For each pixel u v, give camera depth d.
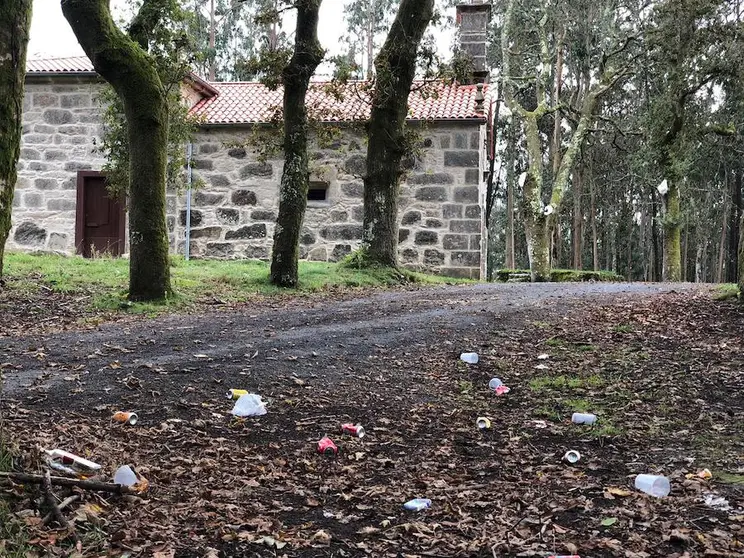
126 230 17.50
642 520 3.40
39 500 3.28
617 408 5.49
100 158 17.50
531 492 3.85
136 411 5.09
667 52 20.38
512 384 6.18
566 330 7.89
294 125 12.09
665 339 7.30
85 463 3.82
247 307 9.82
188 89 18.12
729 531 3.22
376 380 6.16
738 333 7.40
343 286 12.67
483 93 18.42
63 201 17.59
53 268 11.67
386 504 3.69
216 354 6.66
